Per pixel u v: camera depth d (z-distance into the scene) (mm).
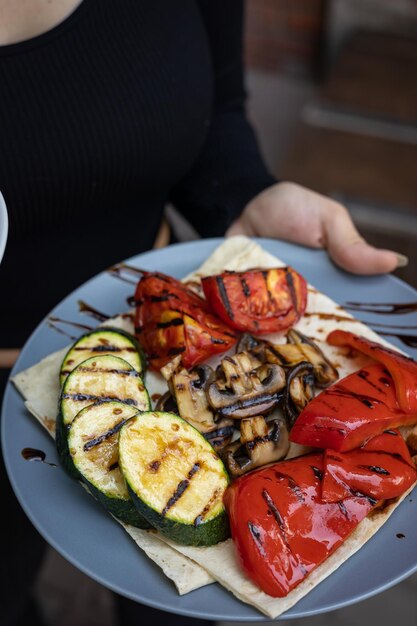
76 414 561
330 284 708
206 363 633
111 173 701
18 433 599
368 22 1565
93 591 1013
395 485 539
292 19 1614
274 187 771
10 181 666
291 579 508
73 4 662
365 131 1320
